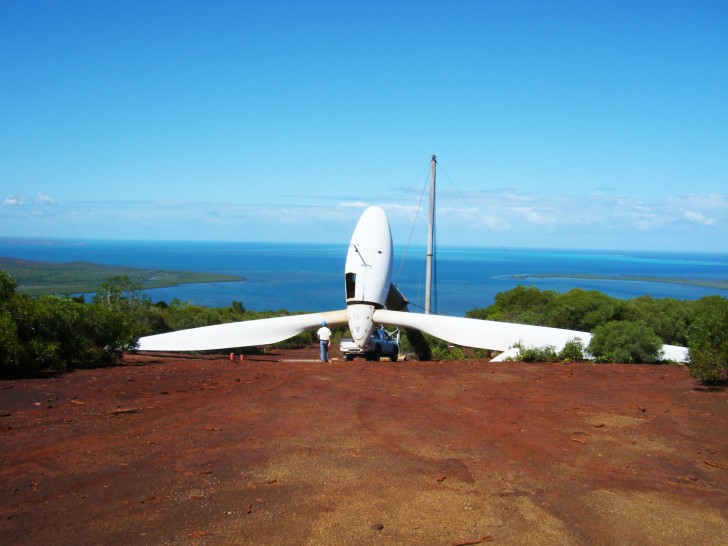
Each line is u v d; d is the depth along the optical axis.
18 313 13.37
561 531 4.87
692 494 5.79
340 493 5.57
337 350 31.67
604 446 7.46
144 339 23.75
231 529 4.71
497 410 9.75
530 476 6.25
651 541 4.73
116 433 7.78
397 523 4.93
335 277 170.38
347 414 9.24
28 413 8.92
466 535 4.74
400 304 30.33
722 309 12.73
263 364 18.38
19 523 4.76
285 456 6.74
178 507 5.14
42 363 13.33
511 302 39.84
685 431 8.27
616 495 5.71
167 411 9.34
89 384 11.61
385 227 26.19
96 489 5.57
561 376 14.04
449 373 14.86
